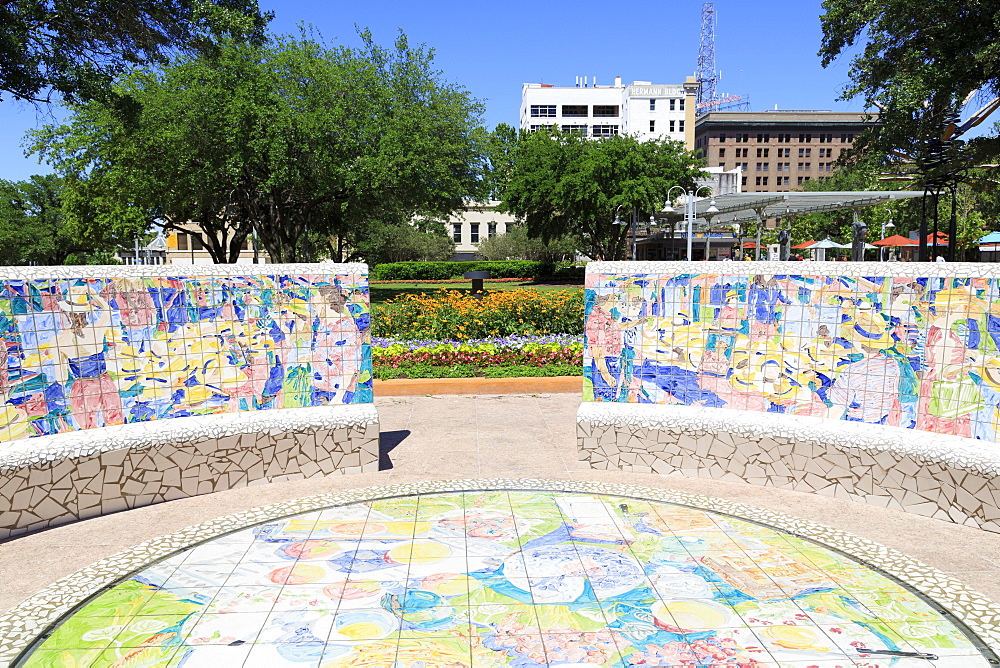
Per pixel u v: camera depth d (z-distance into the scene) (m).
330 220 34.91
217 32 16.98
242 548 4.58
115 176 24.41
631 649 3.39
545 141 40.44
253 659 3.32
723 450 5.87
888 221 48.44
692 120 93.00
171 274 5.48
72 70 14.39
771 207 27.05
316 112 23.27
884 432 5.24
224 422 5.62
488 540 4.70
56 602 3.89
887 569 4.25
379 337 12.09
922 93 19.36
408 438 7.35
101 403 5.30
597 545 4.61
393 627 3.59
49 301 5.05
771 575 4.17
